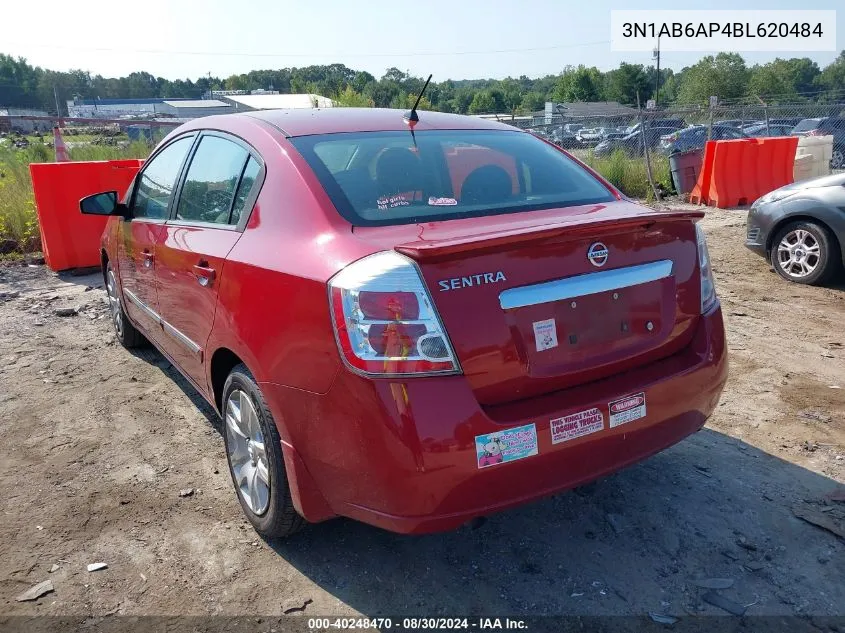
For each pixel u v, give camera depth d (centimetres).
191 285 336
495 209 293
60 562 293
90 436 405
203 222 348
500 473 234
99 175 820
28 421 425
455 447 225
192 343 347
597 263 255
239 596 272
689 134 2059
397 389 223
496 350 233
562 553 294
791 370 481
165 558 295
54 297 712
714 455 369
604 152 1728
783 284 710
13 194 1014
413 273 226
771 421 406
